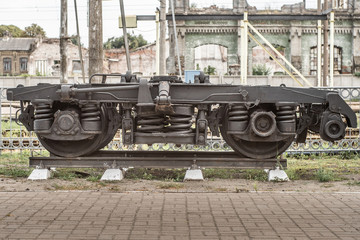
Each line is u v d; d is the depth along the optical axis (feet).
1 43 234.79
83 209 22.06
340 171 33.53
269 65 179.01
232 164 29.25
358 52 171.83
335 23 172.14
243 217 20.84
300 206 22.81
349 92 40.60
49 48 232.73
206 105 28.37
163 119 28.94
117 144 42.73
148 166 29.14
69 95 27.37
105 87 27.53
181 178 30.58
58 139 28.45
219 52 199.52
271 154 29.68
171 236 18.10
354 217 20.86
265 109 29.37
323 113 28.78
